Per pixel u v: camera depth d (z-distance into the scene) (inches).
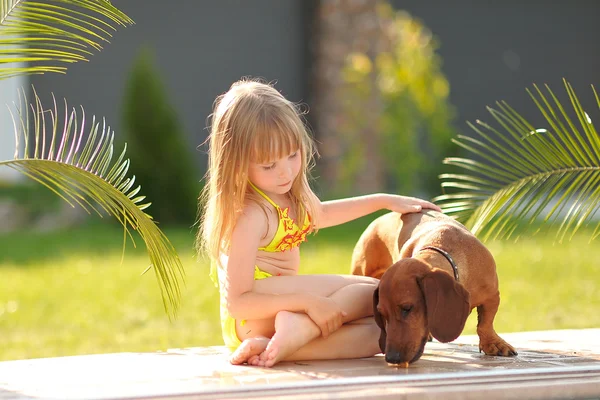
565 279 453.1
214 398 153.9
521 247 567.8
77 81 791.1
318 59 857.5
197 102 874.8
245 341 193.0
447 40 945.5
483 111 949.2
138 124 683.4
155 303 408.2
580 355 204.1
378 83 803.4
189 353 218.5
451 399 156.9
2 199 723.4
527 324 348.5
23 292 437.1
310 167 226.8
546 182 240.4
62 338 337.4
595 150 232.5
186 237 620.4
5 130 749.3
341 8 828.6
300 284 198.8
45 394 160.1
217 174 199.8
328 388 157.8
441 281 174.6
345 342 196.9
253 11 893.2
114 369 191.5
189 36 867.4
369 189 799.1
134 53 830.5
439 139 791.1
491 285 197.6
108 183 199.3
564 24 964.0
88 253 564.4
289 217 208.2
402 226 217.2
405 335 175.9
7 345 326.6
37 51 198.2
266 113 196.4
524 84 960.3
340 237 628.7
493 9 951.6
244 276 194.9
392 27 818.8
